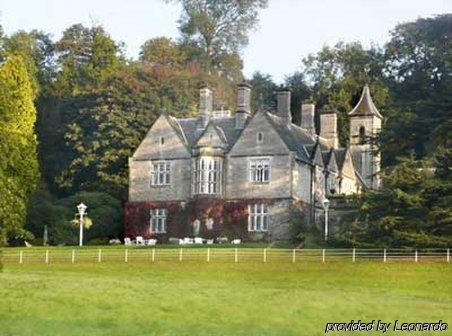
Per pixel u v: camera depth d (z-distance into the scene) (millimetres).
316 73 123625
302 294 39875
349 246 64812
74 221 80812
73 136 93750
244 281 49531
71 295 36875
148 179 84000
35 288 38969
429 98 69812
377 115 98625
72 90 106438
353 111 98812
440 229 61719
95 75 109875
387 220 62156
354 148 98125
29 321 32156
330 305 36531
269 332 31375
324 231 74812
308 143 87250
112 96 94250
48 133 98875
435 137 66750
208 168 81438
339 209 82375
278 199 79562
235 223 80312
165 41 119375
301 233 74375
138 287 40344
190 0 122812
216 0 122688
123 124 92438
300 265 57594
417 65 115375
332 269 55656
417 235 60625
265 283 47906
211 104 86562
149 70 104562
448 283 50188
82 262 60438
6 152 46250
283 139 80438
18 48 108812
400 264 57062
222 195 81312
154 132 84562
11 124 71375
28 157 78312
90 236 84562
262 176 80500
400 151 71062
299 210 80250
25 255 62719
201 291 39562
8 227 45062
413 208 62469
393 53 118125
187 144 83562
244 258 60969
